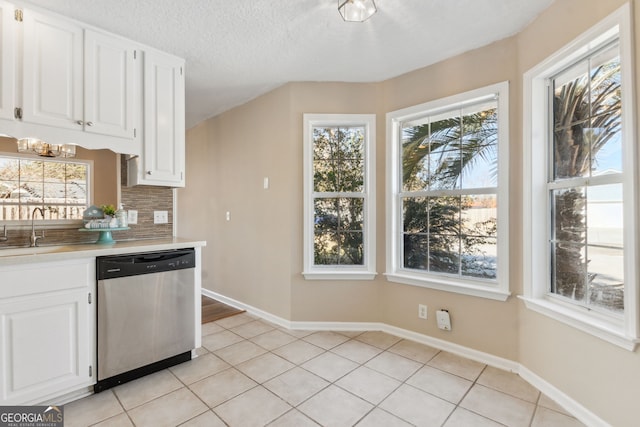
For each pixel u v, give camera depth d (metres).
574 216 1.80
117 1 1.76
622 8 1.40
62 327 1.69
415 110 2.60
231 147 3.56
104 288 1.84
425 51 2.33
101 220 2.15
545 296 1.97
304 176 2.86
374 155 2.80
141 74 2.21
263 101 3.15
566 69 1.84
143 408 1.70
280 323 2.98
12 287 1.54
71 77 1.90
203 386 1.92
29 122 1.76
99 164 2.33
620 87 1.52
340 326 2.85
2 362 1.51
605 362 1.50
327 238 2.94
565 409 1.71
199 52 2.35
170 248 2.15
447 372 2.11
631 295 1.38
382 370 2.12
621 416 1.42
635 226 1.36
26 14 1.75
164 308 2.10
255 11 1.86
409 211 2.72
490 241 2.29
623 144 1.41
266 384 1.95
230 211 3.59
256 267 3.26
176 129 2.38
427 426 1.58
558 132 1.91
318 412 1.68
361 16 1.79
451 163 2.48
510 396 1.83
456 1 1.78
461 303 2.36
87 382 1.78
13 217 2.01
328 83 2.84
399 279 2.67
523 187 2.04
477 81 2.28
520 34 2.07
